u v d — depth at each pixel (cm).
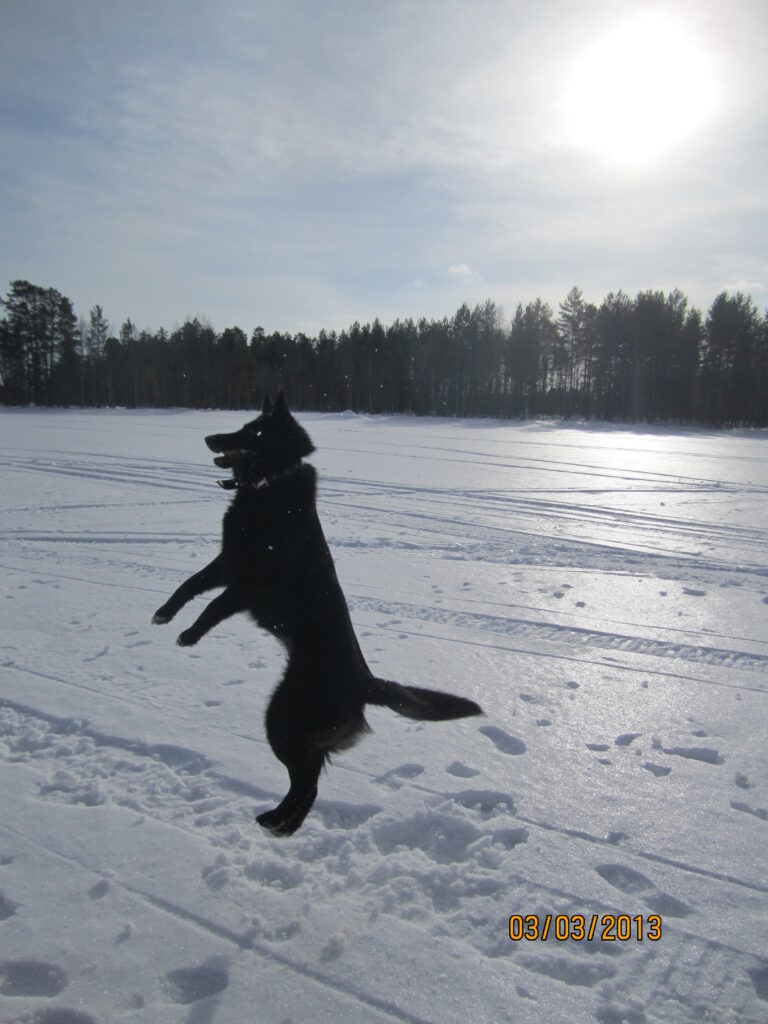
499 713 471
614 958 261
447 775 392
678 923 279
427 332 8156
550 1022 229
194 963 252
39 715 448
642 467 2350
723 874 308
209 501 1370
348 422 5159
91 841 321
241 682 509
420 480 1817
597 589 816
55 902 279
